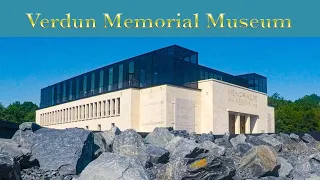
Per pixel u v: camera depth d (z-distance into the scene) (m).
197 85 65.50
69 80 80.19
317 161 18.48
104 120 66.75
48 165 13.91
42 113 90.38
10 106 127.75
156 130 20.53
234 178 14.55
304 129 96.81
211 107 63.59
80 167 14.23
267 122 78.31
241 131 72.69
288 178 16.59
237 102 69.69
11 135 18.61
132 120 60.91
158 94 59.59
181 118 60.47
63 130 15.63
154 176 14.13
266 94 79.19
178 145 17.09
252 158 16.42
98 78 70.44
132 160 12.51
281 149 23.44
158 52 61.81
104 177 11.77
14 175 11.52
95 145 16.31
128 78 63.59
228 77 73.25
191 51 64.38
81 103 74.06
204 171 13.60
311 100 154.50
